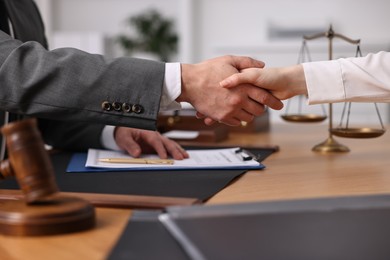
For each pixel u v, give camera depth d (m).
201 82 1.05
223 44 4.48
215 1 4.85
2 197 0.79
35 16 1.56
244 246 0.52
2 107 0.99
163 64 1.02
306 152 1.31
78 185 0.90
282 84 1.07
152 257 0.53
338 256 0.50
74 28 5.16
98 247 0.59
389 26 4.57
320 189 0.89
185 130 1.63
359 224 0.58
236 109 1.08
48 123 1.33
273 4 4.77
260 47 4.39
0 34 1.05
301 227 0.57
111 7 5.09
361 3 4.60
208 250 0.51
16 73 0.97
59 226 0.63
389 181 0.95
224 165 1.06
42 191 0.64
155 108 0.98
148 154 1.20
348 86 1.07
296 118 1.46
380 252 0.50
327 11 4.66
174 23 4.85
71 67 0.97
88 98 0.97
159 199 0.77
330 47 1.35
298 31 4.61
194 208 0.63
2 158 1.42
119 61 0.99
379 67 1.07
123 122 0.98
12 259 0.56
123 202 0.76
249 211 0.62
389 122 4.11
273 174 1.02
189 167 1.04
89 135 1.28
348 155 1.26
